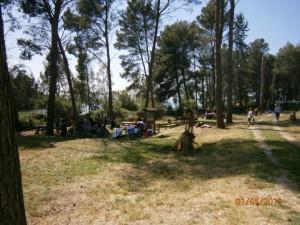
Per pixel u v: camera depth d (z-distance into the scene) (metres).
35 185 10.36
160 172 11.91
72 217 7.60
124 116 46.62
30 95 46.00
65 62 29.73
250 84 83.88
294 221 6.46
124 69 50.38
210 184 9.62
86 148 17.77
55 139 22.23
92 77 52.75
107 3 32.19
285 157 12.39
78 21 30.56
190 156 14.90
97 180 10.91
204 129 24.70
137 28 39.00
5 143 3.44
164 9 33.62
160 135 23.59
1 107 3.42
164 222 6.86
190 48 58.00
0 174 3.40
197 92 65.81
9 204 3.46
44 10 26.08
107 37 33.94
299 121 29.25
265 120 33.62
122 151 16.78
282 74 83.38
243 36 52.00
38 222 7.40
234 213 7.05
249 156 13.01
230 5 30.22
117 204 8.31
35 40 28.03
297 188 8.53
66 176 11.48
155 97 60.44
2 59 3.45
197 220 6.82
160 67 58.94
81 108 46.50
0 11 3.50
